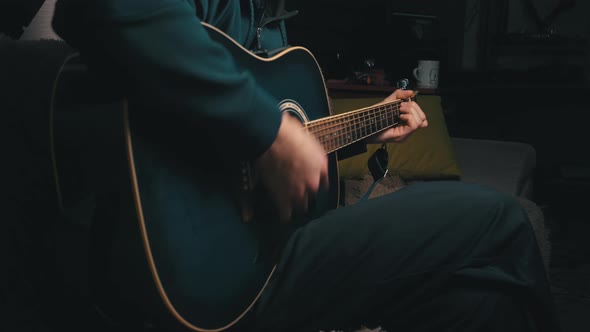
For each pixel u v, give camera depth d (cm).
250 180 80
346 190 184
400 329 84
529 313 79
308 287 82
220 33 88
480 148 244
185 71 67
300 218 87
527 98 404
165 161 72
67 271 78
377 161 138
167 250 71
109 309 75
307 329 85
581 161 392
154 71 67
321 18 307
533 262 79
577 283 249
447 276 80
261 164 78
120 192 71
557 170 389
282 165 79
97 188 72
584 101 407
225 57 72
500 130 397
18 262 89
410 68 320
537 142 395
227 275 78
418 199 82
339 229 82
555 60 432
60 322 83
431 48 323
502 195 82
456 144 250
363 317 84
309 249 82
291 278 82
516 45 420
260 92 75
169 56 67
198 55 69
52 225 80
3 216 90
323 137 106
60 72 76
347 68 301
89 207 73
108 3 64
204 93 69
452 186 83
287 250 84
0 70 93
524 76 380
